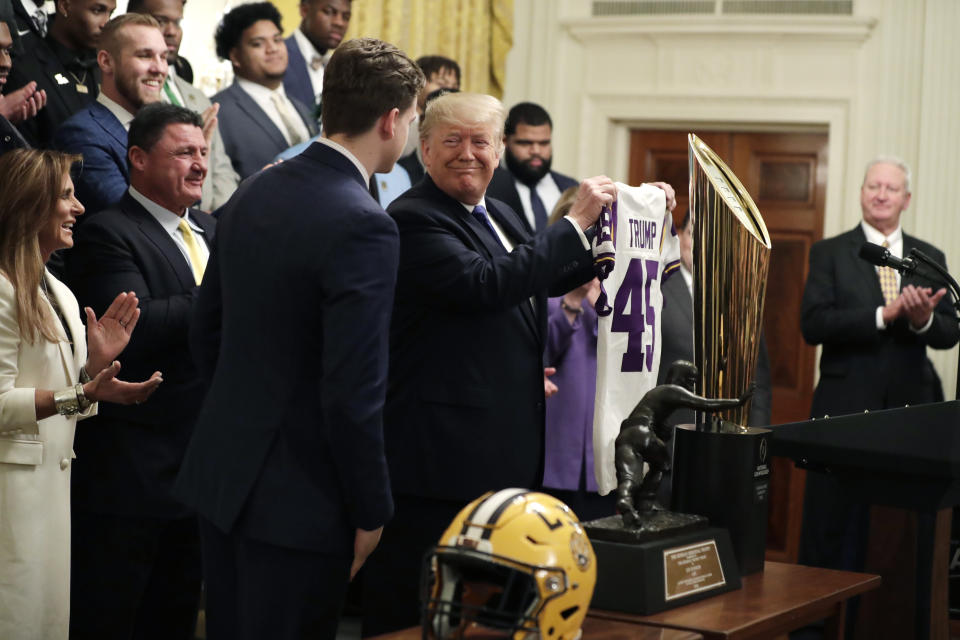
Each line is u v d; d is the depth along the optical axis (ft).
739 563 7.02
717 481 7.04
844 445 7.89
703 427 7.21
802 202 21.48
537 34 22.34
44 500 8.37
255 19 14.64
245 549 6.59
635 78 21.88
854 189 20.56
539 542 5.07
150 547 9.50
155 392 9.52
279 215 6.75
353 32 20.07
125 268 9.53
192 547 9.94
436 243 8.06
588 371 11.43
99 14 12.02
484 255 8.36
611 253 8.29
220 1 17.49
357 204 6.64
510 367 8.32
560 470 11.23
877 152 20.39
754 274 7.22
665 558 6.24
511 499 5.22
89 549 9.41
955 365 19.17
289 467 6.57
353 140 7.00
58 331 8.62
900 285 14.80
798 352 21.34
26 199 8.41
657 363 8.86
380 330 6.51
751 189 21.77
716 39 21.36
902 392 14.30
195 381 9.70
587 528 6.33
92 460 9.42
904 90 20.20
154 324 9.35
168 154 9.82
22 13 11.77
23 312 8.32
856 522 13.07
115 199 10.62
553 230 8.15
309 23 17.37
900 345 14.40
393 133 7.07
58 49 12.03
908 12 20.18
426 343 8.27
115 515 9.36
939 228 19.83
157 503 9.42
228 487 6.60
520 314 8.45
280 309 6.61
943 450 7.71
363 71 6.92
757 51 21.16
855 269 14.96
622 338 8.54
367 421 6.40
